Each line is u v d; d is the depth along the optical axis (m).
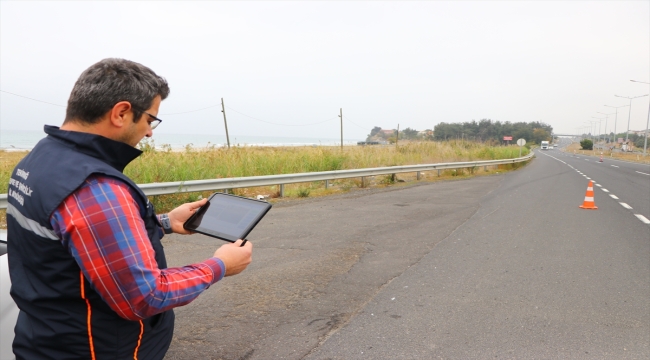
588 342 4.00
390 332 4.14
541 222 9.77
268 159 16.23
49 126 1.62
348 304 4.81
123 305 1.48
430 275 5.86
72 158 1.51
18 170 1.61
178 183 10.40
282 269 6.02
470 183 18.89
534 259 6.73
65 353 1.59
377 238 7.92
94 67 1.60
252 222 1.95
